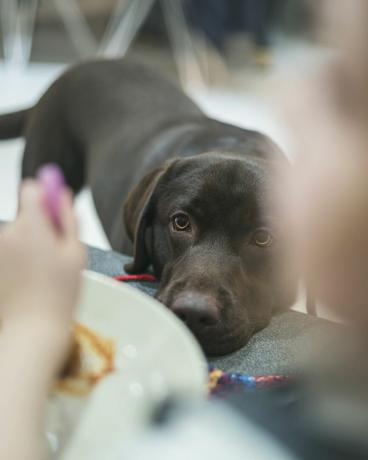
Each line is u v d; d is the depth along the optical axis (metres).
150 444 0.50
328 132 0.44
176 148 2.60
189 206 1.86
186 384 0.85
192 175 1.91
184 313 1.55
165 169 1.99
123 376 0.98
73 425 0.94
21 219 0.79
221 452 0.48
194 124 2.83
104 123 3.13
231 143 2.44
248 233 1.82
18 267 0.77
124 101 3.14
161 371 0.95
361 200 0.43
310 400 0.56
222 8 7.07
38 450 0.69
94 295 1.12
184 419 0.51
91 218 4.18
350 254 0.45
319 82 0.44
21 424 0.69
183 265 1.78
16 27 7.51
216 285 1.67
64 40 7.95
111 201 2.84
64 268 0.77
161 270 1.98
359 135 0.43
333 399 0.54
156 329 1.03
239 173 1.84
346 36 0.42
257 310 1.75
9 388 0.71
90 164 3.12
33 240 0.78
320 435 0.51
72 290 0.78
